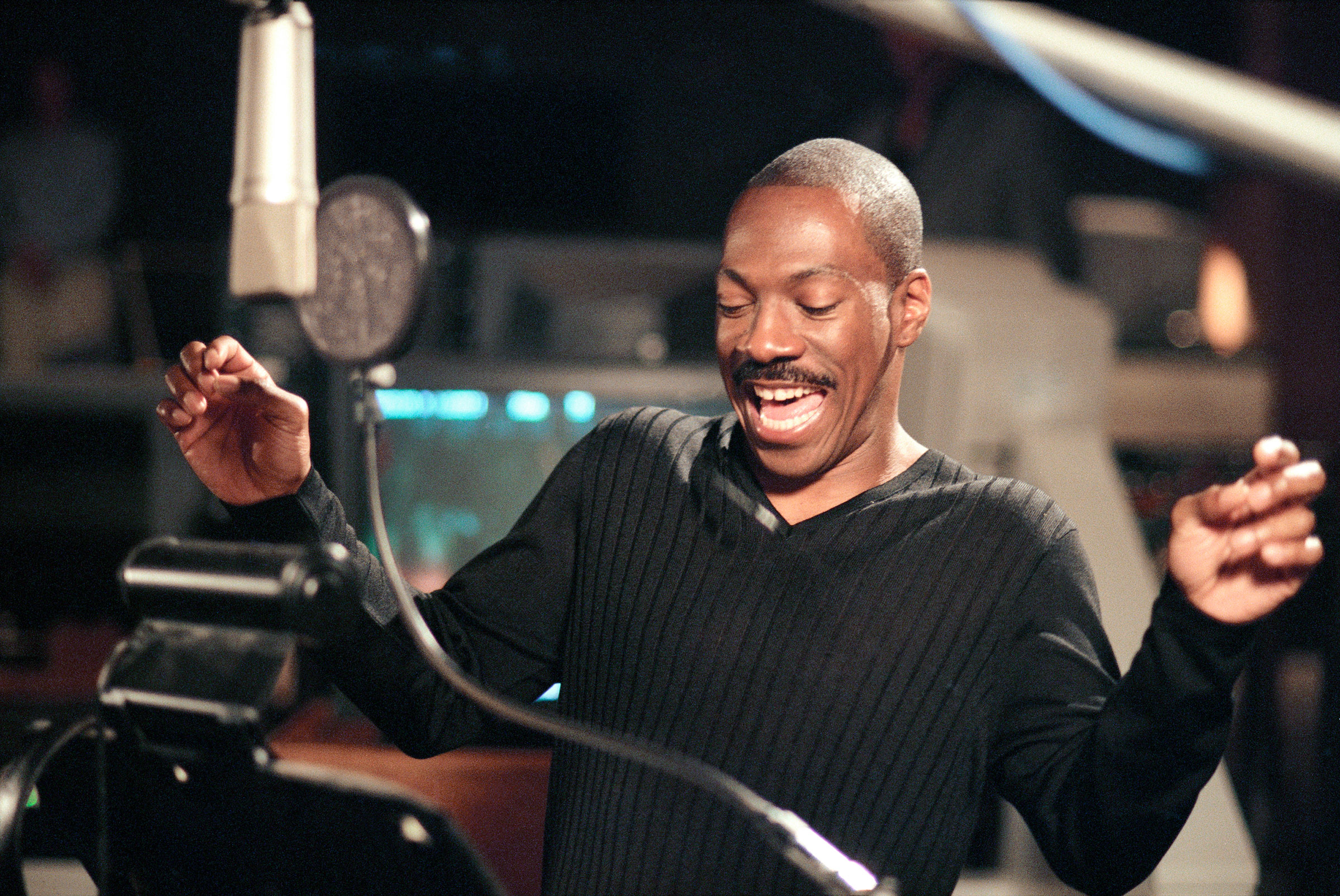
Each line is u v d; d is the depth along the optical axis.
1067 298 2.10
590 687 1.19
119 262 3.34
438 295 2.67
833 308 1.12
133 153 7.33
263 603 0.77
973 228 3.24
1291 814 2.50
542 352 2.68
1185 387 2.91
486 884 0.73
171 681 0.78
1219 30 5.69
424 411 2.25
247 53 0.83
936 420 2.05
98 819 0.88
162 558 0.82
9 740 2.19
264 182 0.82
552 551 1.25
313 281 0.81
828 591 1.13
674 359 2.66
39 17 7.18
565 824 1.17
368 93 7.35
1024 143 3.20
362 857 0.75
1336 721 2.41
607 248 2.71
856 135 3.47
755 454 1.19
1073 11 5.99
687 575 1.16
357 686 1.15
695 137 7.46
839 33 7.28
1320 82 5.25
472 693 0.80
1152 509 2.82
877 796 1.10
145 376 3.06
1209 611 0.93
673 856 1.10
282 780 0.77
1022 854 1.94
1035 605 1.13
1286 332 5.15
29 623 2.91
